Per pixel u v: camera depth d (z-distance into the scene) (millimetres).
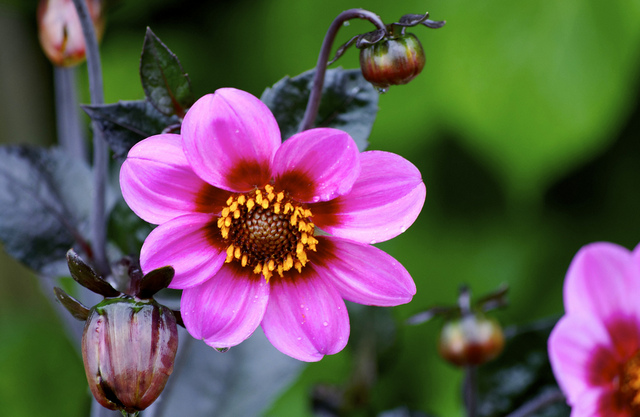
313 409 783
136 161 646
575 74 864
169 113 665
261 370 771
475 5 873
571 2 864
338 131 642
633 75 879
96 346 638
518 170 881
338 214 663
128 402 640
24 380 883
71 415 882
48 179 727
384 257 659
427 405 967
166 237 652
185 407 766
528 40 867
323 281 666
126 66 955
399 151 958
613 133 932
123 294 648
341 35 933
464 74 874
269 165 658
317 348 660
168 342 643
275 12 958
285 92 684
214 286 665
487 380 746
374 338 772
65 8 718
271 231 667
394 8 902
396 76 660
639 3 859
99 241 702
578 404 691
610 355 703
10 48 966
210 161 650
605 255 700
